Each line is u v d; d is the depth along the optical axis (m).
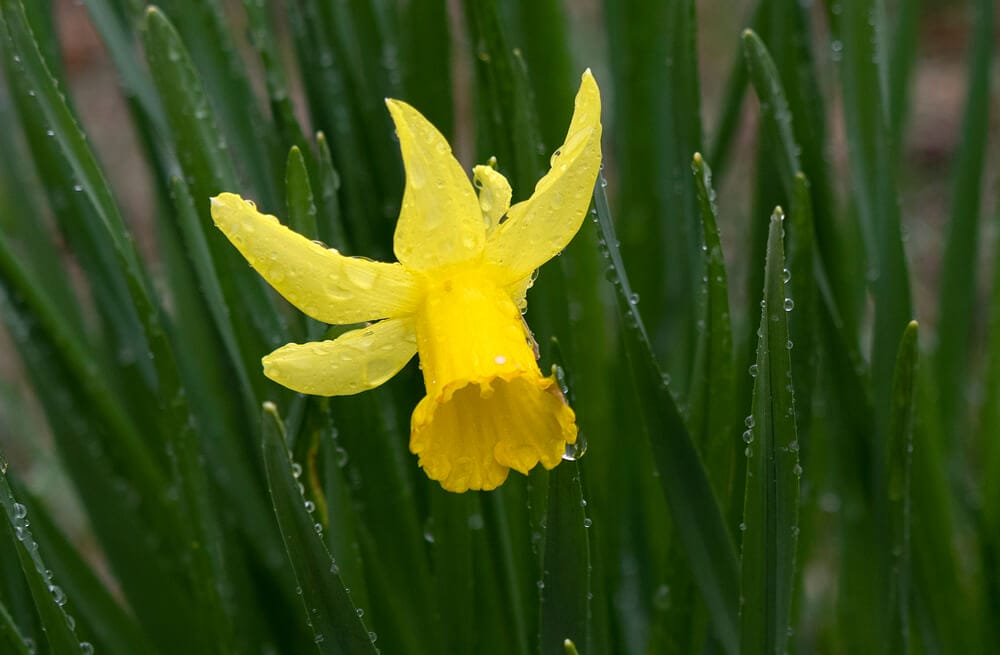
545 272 0.53
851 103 0.53
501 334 0.46
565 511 0.47
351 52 0.56
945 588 0.55
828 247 0.54
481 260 0.46
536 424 0.47
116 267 0.56
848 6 0.53
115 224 0.50
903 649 0.53
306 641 0.56
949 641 0.56
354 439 0.52
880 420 0.53
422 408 0.46
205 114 0.51
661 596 0.53
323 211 0.52
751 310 0.54
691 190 0.54
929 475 0.55
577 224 0.46
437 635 0.53
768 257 0.46
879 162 0.53
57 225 0.56
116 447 0.56
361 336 0.46
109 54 0.55
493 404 0.47
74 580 0.54
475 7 0.53
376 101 0.56
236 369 0.52
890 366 0.53
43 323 0.54
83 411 0.56
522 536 0.52
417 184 0.46
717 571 0.50
